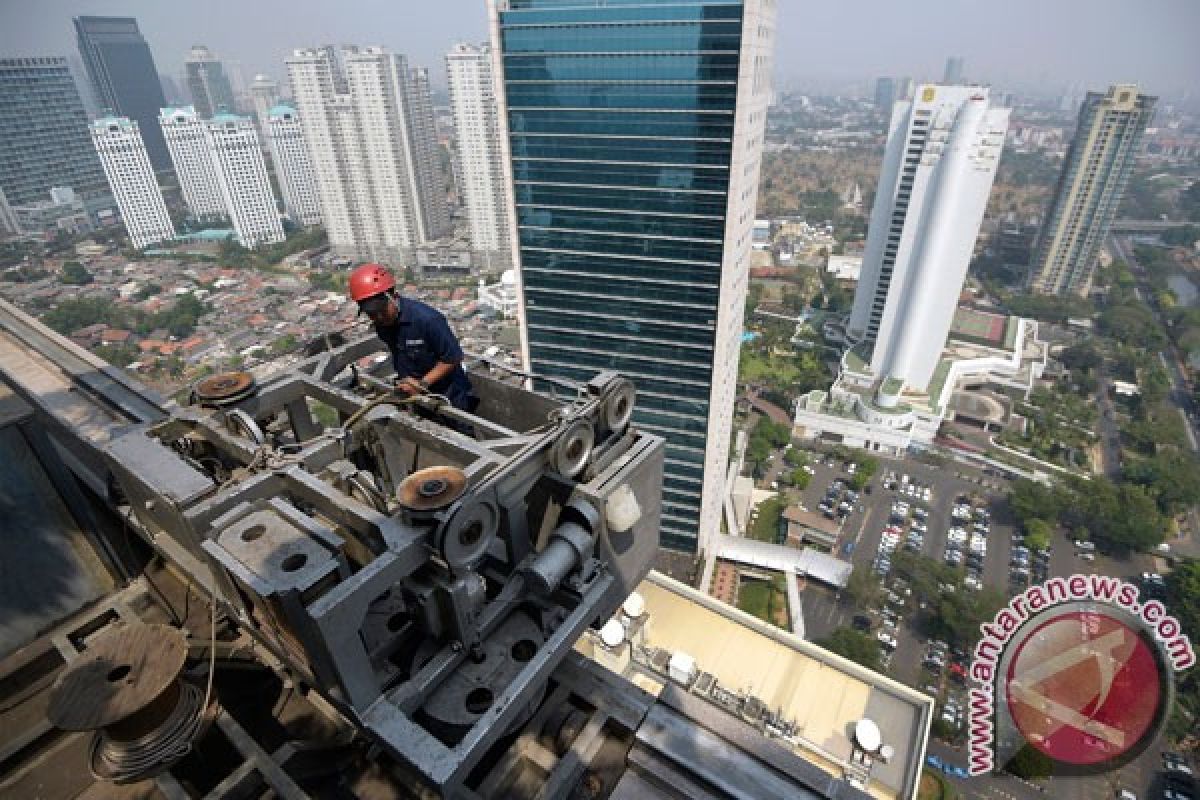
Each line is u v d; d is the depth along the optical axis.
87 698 2.63
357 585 2.30
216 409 3.61
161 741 2.78
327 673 2.57
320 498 2.84
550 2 22.16
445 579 2.71
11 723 3.66
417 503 2.54
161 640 2.90
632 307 27.03
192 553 3.19
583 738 2.98
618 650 15.40
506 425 4.57
